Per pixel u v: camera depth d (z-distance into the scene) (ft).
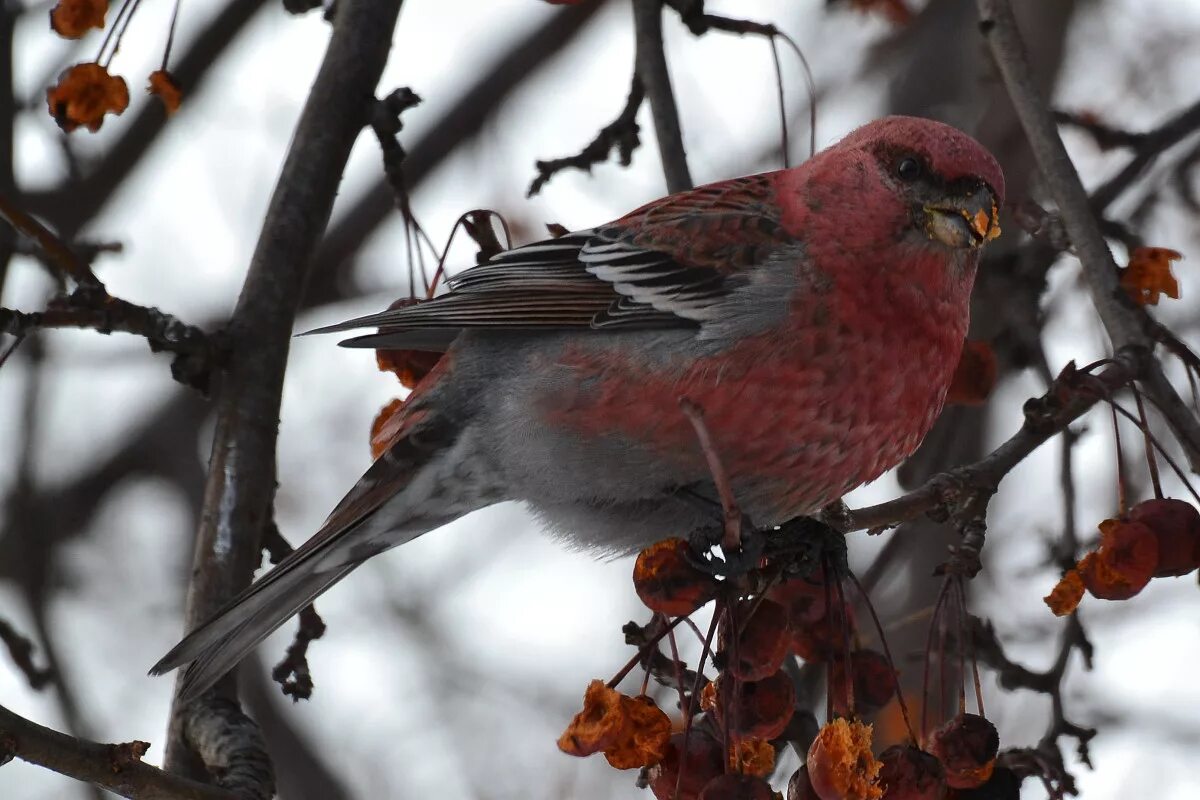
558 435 29.40
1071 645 30.17
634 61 35.65
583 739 24.31
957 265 29.30
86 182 47.24
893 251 28.76
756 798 23.03
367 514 30.40
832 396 28.50
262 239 31.60
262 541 30.07
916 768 24.31
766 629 24.31
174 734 28.19
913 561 42.06
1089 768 29.30
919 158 28.91
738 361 28.37
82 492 49.67
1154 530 25.93
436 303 29.84
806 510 29.53
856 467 29.25
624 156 35.76
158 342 29.78
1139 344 27.86
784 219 29.58
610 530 30.35
